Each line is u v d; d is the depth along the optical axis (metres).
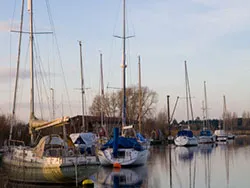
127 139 37.88
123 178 29.94
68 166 23.89
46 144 25.45
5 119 52.31
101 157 37.62
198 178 30.03
